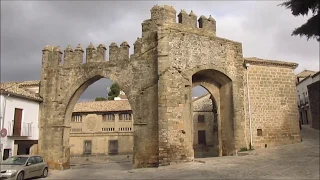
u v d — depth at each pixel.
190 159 21.16
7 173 16.28
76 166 29.45
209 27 24.64
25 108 24.62
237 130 24.08
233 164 18.48
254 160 19.58
